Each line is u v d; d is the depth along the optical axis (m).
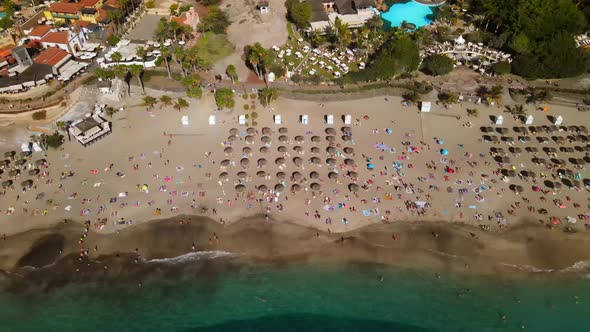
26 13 162.75
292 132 114.38
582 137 111.31
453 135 113.62
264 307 82.12
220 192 100.25
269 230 93.56
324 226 94.25
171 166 105.94
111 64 134.50
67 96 124.88
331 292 84.44
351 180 102.50
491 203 97.50
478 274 86.75
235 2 169.62
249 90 126.56
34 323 79.69
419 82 129.62
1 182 102.38
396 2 171.50
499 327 79.06
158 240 91.94
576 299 82.75
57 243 91.25
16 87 124.00
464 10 163.62
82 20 153.75
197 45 144.88
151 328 78.81
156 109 121.62
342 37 137.25
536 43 133.75
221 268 88.06
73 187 101.38
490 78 131.12
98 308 81.88
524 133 113.19
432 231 93.12
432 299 83.38
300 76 130.25
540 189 99.62
